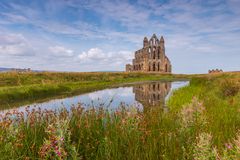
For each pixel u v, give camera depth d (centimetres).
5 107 1739
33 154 480
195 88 2834
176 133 646
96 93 2908
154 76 8219
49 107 1661
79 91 3177
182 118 716
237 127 743
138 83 5172
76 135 595
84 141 583
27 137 554
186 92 2370
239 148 368
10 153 463
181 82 5712
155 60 10494
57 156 412
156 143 561
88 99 2200
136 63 11756
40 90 2684
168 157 504
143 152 530
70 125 625
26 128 598
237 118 911
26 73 4438
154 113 910
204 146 421
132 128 612
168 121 801
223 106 1259
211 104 1328
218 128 730
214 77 3819
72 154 452
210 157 403
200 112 709
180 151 527
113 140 577
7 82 3622
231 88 1791
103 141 553
